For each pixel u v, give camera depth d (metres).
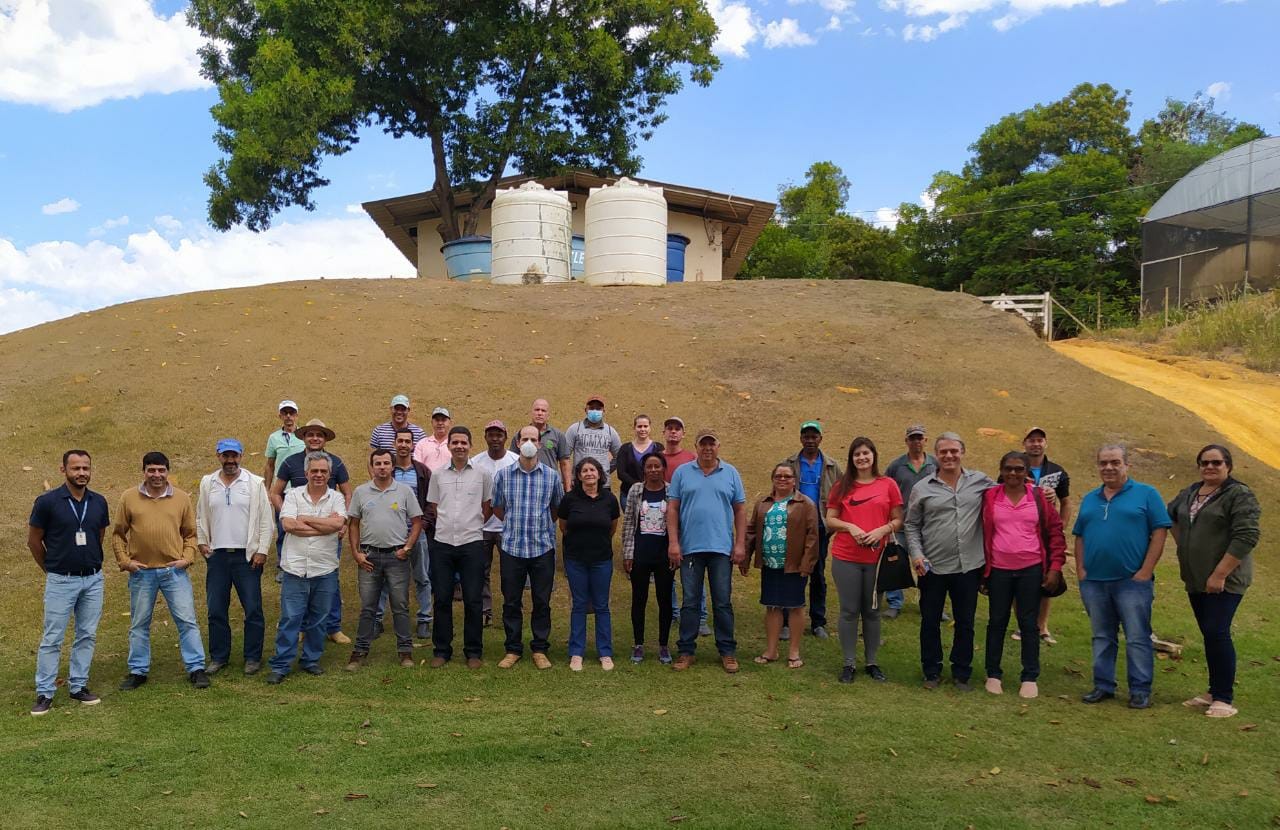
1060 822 4.74
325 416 13.30
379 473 7.75
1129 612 6.75
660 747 5.72
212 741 5.90
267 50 24.28
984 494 7.23
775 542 7.62
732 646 7.61
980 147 48.97
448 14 26.84
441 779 5.26
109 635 8.54
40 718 6.46
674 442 9.14
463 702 6.73
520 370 15.03
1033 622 7.01
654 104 29.33
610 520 7.72
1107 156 40.88
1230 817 4.80
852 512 7.47
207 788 5.16
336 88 24.55
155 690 7.09
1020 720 6.33
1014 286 37.56
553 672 7.50
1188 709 6.59
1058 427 13.30
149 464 7.27
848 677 7.27
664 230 20.91
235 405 13.61
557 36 26.84
